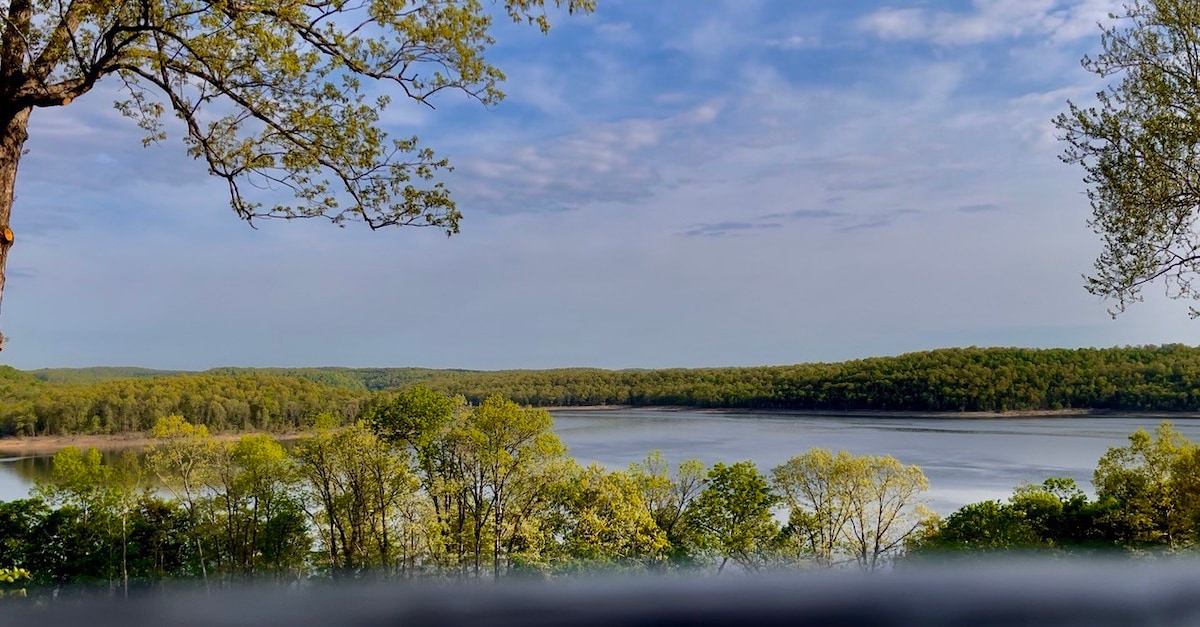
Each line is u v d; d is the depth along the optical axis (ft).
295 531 149.28
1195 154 44.78
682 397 565.12
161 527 146.10
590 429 375.45
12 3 21.79
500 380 618.85
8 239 21.07
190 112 26.25
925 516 132.36
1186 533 96.84
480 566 124.77
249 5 23.50
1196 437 263.08
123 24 23.58
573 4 27.63
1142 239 46.62
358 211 28.12
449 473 140.97
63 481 144.56
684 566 131.03
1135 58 46.88
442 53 26.68
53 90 22.13
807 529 137.28
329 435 136.77
